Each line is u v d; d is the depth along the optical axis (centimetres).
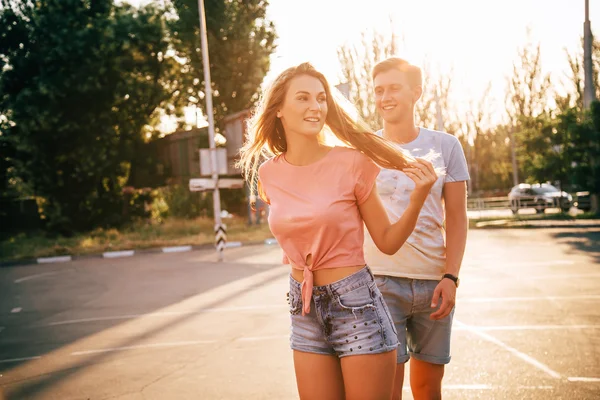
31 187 3253
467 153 5644
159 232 2883
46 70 3042
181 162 3503
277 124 273
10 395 535
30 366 638
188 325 818
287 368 579
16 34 3130
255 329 767
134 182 3509
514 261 1321
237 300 1007
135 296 1127
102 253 2281
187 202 3394
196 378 559
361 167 254
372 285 255
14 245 2758
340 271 252
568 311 768
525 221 2467
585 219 2397
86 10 3281
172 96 3591
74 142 3127
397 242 256
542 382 488
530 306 812
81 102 3114
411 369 357
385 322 252
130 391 529
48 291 1304
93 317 931
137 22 3228
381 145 254
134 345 713
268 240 2359
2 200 3722
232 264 1608
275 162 266
